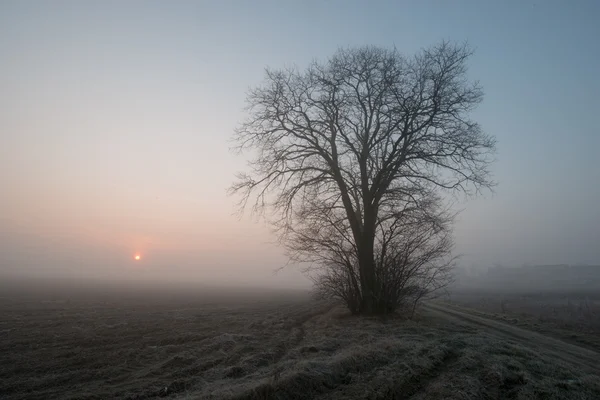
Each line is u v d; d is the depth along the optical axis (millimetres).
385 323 17297
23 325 19438
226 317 24406
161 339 15188
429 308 30656
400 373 8898
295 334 16188
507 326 20906
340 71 20719
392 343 11773
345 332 15211
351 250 20500
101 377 9523
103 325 19594
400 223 19906
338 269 20969
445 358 10812
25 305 30859
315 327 18750
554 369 10242
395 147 19953
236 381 8578
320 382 8227
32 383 8938
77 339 15172
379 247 20328
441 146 20078
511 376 9141
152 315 25484
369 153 21016
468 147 19828
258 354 11445
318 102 21172
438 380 8836
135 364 10977
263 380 7965
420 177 20406
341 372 9039
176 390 8258
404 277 19953
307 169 21438
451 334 14953
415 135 20203
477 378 8898
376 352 10578
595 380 9531
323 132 21594
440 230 20000
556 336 18625
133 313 26625
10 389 8492
